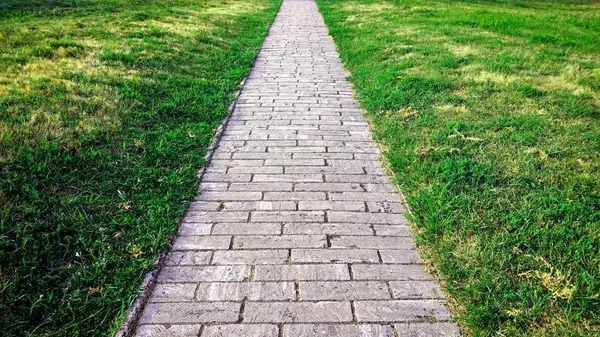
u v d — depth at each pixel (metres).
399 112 6.08
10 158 4.00
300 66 9.39
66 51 8.23
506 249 3.28
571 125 5.39
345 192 4.28
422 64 8.49
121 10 15.28
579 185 4.10
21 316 2.72
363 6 19.42
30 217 3.48
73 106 5.39
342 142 5.45
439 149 4.83
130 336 2.65
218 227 3.70
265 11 18.53
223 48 10.59
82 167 4.24
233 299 2.94
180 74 7.88
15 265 3.06
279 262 3.29
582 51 9.62
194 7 17.72
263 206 4.02
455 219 3.66
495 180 4.16
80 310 2.79
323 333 2.68
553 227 3.48
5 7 13.62
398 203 4.10
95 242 3.35
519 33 11.62
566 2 29.38
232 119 6.20
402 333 2.68
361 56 9.79
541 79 7.32
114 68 7.46
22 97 5.43
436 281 3.12
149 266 3.18
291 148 5.25
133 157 4.62
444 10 16.64
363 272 3.20
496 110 5.96
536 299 2.81
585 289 2.88
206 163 4.80
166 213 3.79
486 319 2.72
